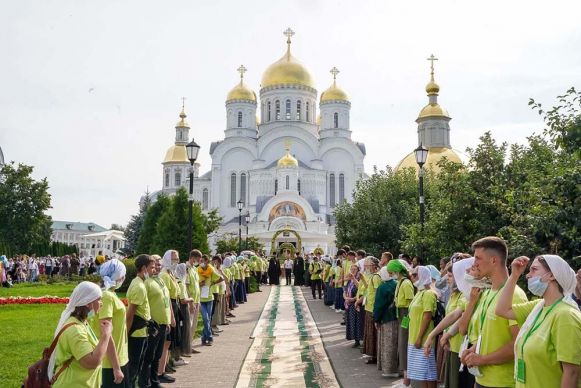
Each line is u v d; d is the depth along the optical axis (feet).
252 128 265.34
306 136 251.80
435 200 60.80
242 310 75.41
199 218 121.29
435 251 54.34
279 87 262.67
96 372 18.06
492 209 50.03
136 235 245.65
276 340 49.75
